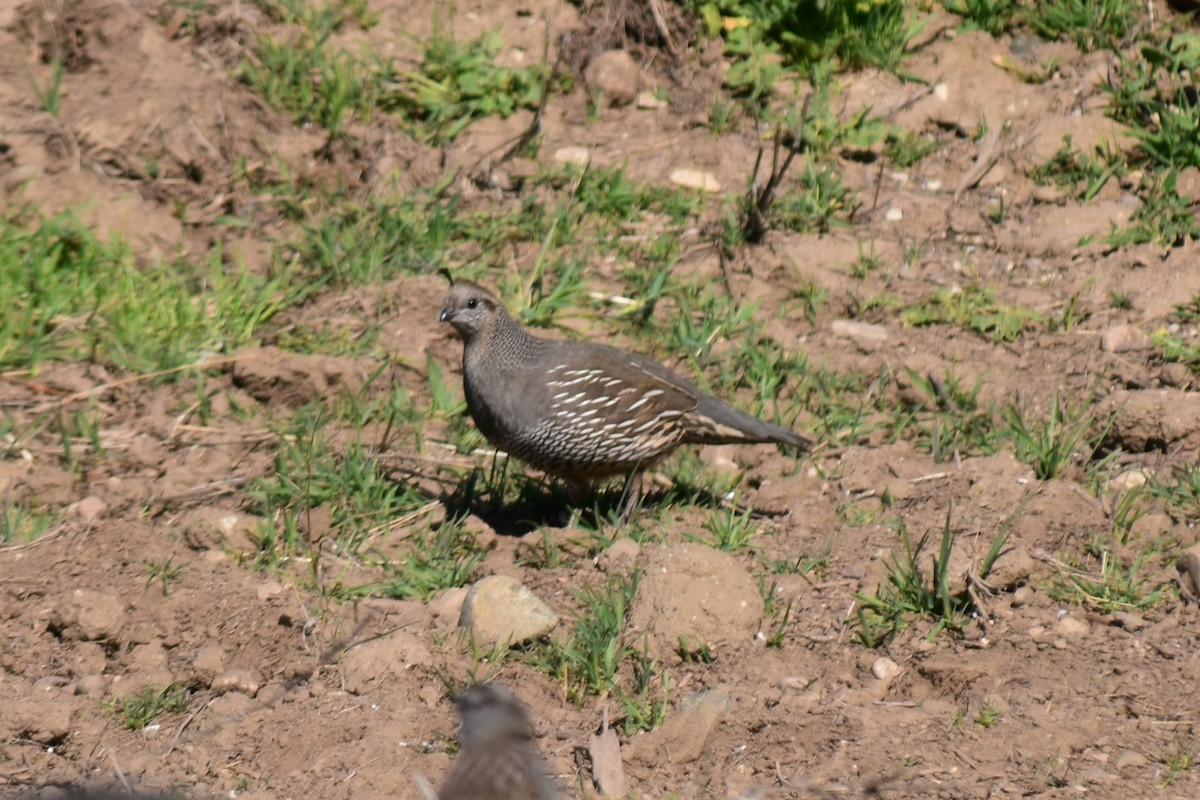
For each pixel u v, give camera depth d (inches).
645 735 329.4
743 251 541.0
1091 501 414.9
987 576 382.9
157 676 360.8
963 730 334.0
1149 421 446.6
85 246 526.3
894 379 483.5
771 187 533.3
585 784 319.6
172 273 526.0
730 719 335.3
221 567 397.7
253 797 320.8
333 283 529.0
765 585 386.6
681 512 427.2
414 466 446.6
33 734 344.2
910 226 554.6
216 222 549.3
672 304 521.7
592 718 341.1
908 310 514.6
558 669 352.5
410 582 390.3
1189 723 333.1
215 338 498.3
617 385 408.5
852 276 530.3
